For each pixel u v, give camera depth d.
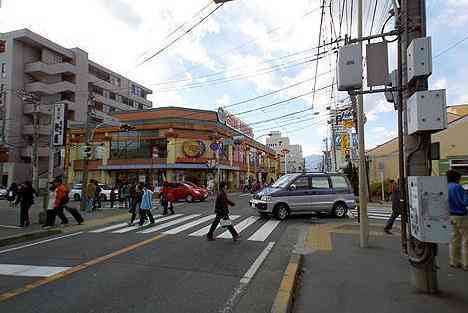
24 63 48.44
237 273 6.64
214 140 38.31
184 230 11.98
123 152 39.22
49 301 5.13
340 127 33.28
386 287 5.36
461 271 6.26
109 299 5.22
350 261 7.07
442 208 4.41
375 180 27.22
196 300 5.20
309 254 7.75
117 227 13.03
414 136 5.10
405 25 5.25
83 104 52.00
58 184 13.21
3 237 10.19
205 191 26.94
